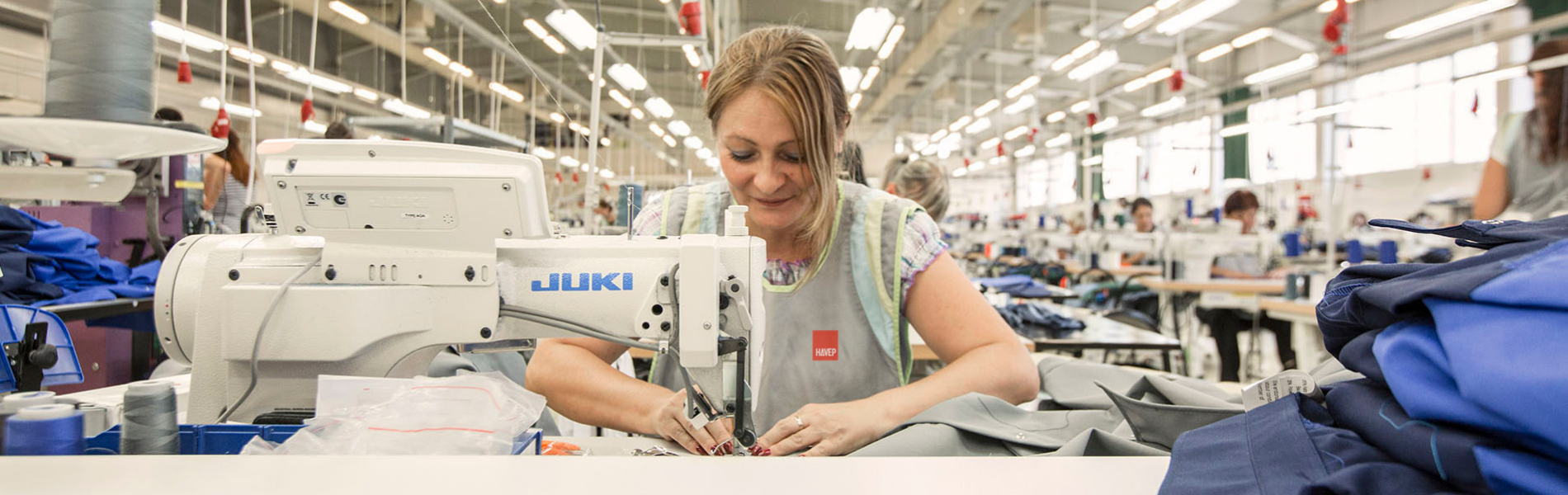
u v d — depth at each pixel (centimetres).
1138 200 780
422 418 66
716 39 651
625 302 84
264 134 839
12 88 457
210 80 743
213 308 81
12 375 96
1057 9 994
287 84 759
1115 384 124
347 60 618
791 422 90
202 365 82
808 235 117
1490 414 43
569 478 53
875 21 604
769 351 121
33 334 99
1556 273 41
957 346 118
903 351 125
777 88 98
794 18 115
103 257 206
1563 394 38
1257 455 54
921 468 56
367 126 214
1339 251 664
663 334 84
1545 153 339
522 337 85
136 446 65
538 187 82
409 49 587
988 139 1708
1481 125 899
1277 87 1152
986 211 2148
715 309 82
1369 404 54
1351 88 1014
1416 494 45
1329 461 51
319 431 67
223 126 256
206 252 86
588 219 207
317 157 79
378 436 64
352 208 80
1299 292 443
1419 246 605
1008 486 52
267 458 56
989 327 117
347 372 81
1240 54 1235
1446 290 46
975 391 104
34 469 54
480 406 68
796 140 101
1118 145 1509
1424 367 48
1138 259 754
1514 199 357
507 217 80
